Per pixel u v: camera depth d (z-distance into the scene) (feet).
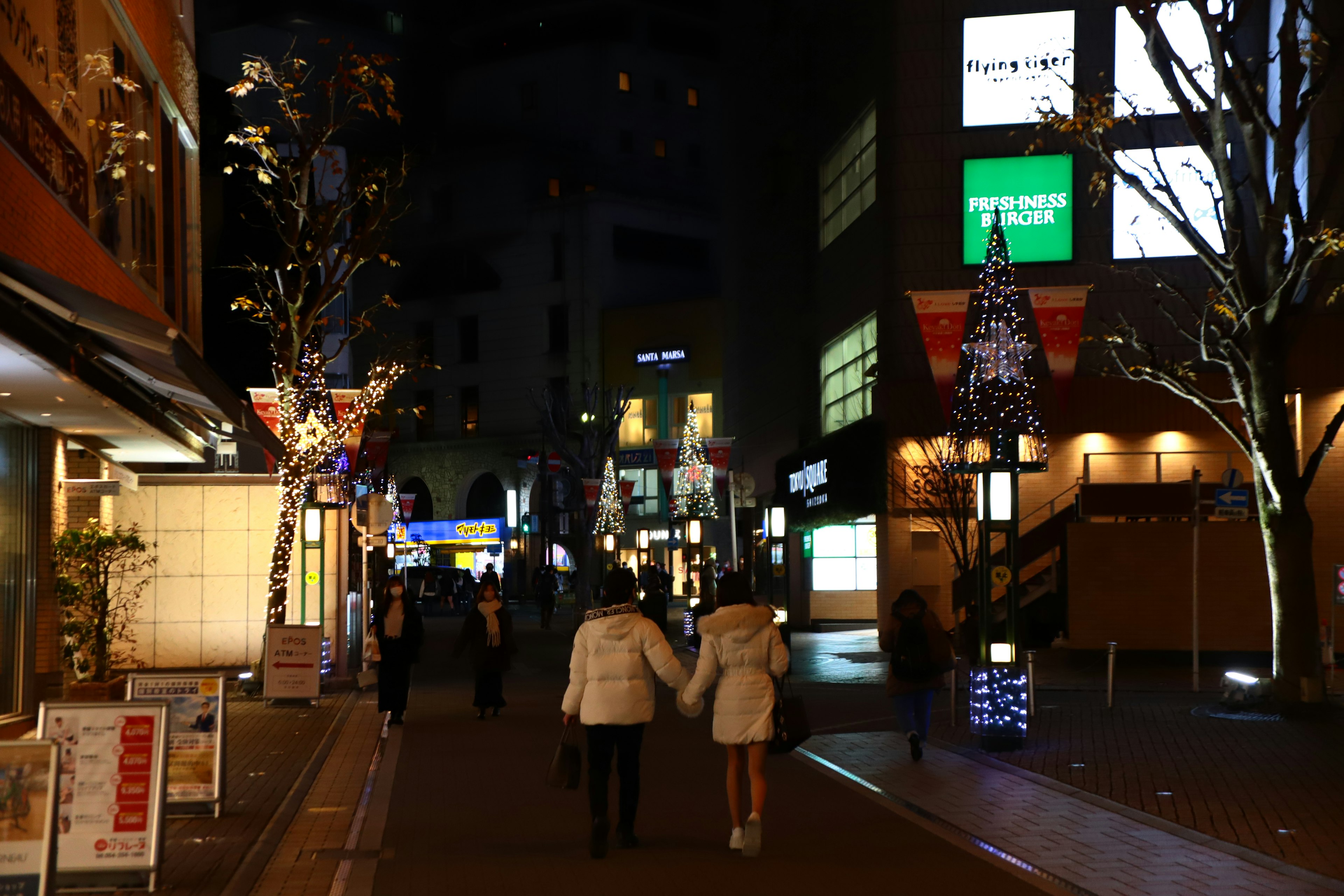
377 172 78.43
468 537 251.19
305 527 78.48
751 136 157.07
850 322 118.11
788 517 134.72
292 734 52.47
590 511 167.73
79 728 24.52
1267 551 58.44
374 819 33.04
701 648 29.09
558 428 217.36
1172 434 98.94
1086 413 99.25
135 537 56.44
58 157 46.50
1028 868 26.78
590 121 263.49
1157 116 99.04
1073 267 101.19
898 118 104.37
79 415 49.60
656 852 28.68
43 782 18.83
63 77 47.50
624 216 251.19
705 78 276.62
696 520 120.16
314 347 80.07
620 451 242.99
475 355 256.52
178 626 76.07
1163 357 99.19
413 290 262.47
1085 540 87.04
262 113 240.32
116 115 56.24
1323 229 57.72
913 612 43.34
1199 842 29.48
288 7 250.98
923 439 101.24
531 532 231.91
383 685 55.72
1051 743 47.24
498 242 254.27
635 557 241.35
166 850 28.35
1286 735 49.47
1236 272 59.16
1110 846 29.01
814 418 134.41
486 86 270.67
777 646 29.22
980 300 62.75
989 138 103.09
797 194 137.90
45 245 43.42
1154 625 86.07
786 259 143.02
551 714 61.00
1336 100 89.25
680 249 261.03
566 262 248.73
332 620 78.74
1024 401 48.80
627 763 29.35
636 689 29.04
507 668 59.11
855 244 116.37
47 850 18.67
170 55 67.97
